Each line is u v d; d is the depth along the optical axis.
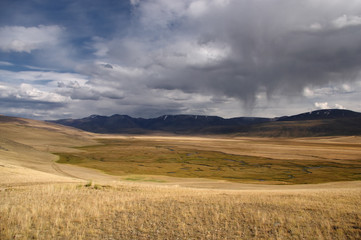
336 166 117.06
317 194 24.30
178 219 15.81
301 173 97.88
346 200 19.91
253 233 13.71
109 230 14.13
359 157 148.38
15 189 25.53
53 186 27.62
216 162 132.75
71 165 99.88
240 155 165.25
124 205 19.36
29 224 14.52
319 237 12.76
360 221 14.39
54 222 15.16
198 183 57.81
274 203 19.39
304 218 15.45
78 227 14.48
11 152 97.62
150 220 15.90
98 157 147.50
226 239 13.05
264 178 85.88
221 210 17.84
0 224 14.45
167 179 66.44
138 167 109.00
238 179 82.50
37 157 108.06
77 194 23.62
